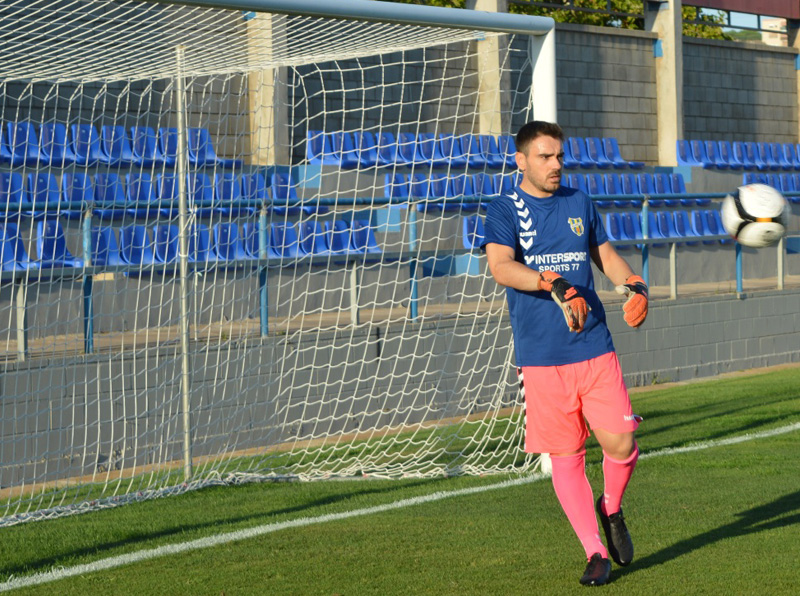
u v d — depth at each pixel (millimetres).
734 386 29906
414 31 19422
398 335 25797
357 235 34094
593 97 52531
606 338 11453
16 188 29344
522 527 14070
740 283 35219
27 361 19844
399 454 21031
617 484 11477
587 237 11609
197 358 22156
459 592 11078
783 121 62500
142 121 35406
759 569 11633
